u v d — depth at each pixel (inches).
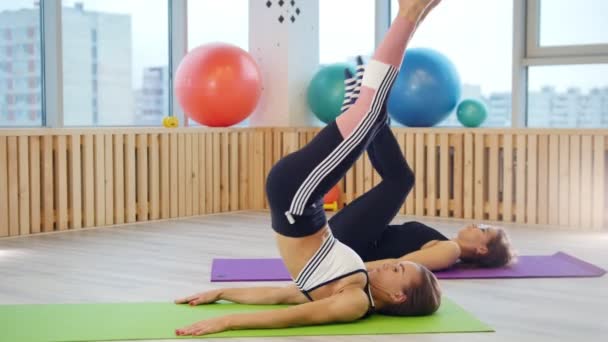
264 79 279.7
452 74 248.5
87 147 228.1
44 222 220.4
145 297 139.9
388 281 123.3
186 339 112.9
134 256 182.1
